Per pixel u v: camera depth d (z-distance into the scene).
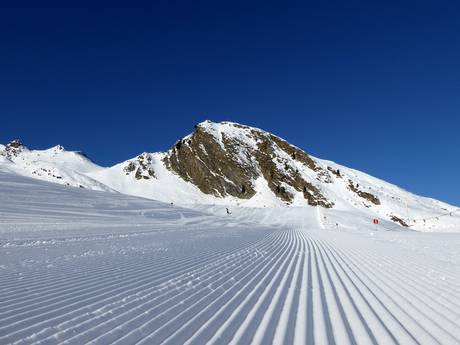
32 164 119.88
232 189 134.12
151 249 14.50
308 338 4.89
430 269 11.22
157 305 6.11
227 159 142.12
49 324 4.88
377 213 121.38
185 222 41.66
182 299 6.64
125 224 30.16
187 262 11.34
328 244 22.62
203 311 5.95
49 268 9.02
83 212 36.66
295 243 23.00
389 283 8.88
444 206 151.12
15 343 4.16
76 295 6.46
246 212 80.81
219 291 7.51
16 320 4.97
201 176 138.88
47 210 34.06
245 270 10.51
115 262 10.53
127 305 5.99
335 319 5.82
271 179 136.50
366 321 5.76
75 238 16.98
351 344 4.72
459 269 11.25
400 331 5.28
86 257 11.28
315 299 7.17
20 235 16.64
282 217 76.94
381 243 23.88
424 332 5.25
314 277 9.72
